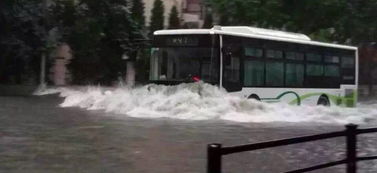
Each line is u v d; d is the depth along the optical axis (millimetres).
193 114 17000
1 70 33188
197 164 9336
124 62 35594
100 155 10094
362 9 30469
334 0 29016
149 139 12133
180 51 18234
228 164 9500
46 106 21031
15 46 31500
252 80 19125
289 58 20891
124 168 8938
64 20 34156
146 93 18641
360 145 11836
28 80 34094
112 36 35250
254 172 8750
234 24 30641
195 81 17844
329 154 10578
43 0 32688
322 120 17203
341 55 23844
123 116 17250
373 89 38781
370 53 36469
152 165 9203
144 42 35312
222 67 17719
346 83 24109
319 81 22438
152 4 38812
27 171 8594
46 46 32500
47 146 11039
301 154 10602
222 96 17562
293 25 29594
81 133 12992
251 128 14547
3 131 13258
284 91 20562
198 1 40281
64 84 34625
